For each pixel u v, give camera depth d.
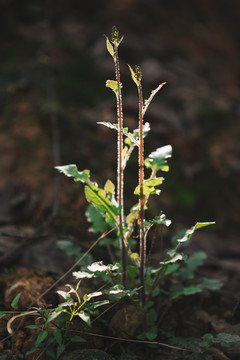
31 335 1.72
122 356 1.77
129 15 6.08
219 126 4.65
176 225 3.37
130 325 1.86
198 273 2.69
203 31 6.61
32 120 3.56
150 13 6.31
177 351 1.86
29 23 5.45
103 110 4.13
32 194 2.93
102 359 1.62
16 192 2.92
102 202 1.72
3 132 3.45
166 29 6.23
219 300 2.32
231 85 5.73
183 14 6.71
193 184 3.86
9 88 3.86
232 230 3.60
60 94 4.10
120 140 1.75
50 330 1.68
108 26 5.79
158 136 4.11
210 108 4.81
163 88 4.92
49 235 2.30
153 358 1.81
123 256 1.84
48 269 2.18
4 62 4.44
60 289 1.90
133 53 5.31
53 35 5.18
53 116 3.61
